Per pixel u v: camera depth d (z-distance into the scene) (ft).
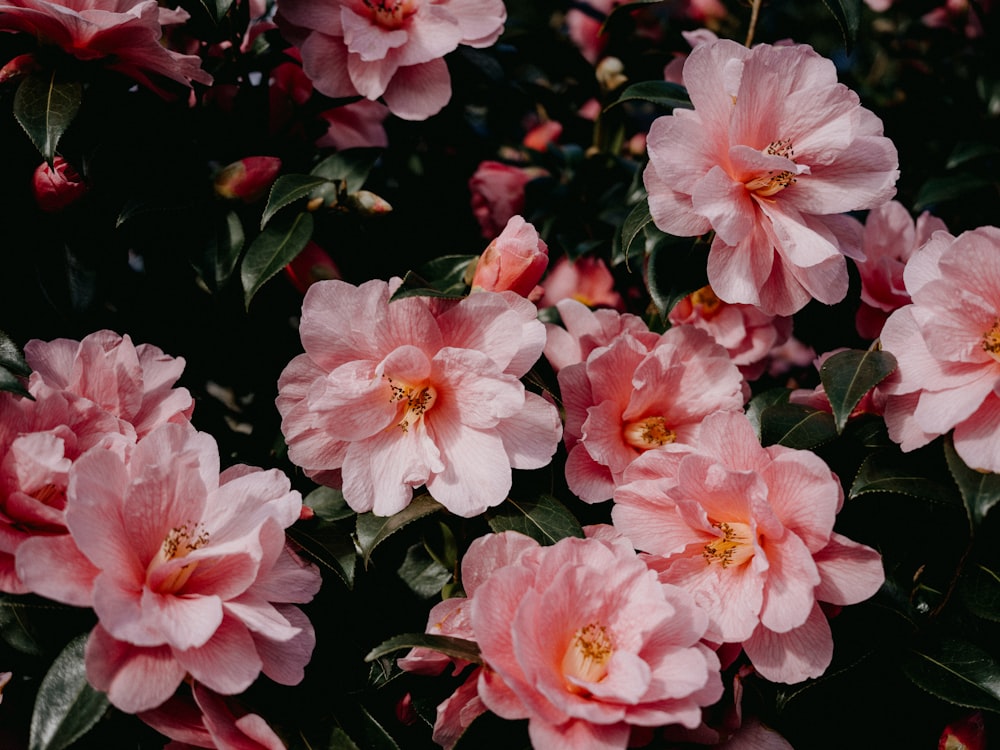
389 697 1.93
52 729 1.69
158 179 2.12
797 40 2.85
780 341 2.23
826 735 1.96
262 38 2.23
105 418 1.81
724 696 1.85
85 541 1.65
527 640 1.69
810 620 1.80
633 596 1.74
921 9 2.95
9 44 2.01
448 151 2.59
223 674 1.68
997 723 1.96
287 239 2.05
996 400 1.76
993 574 1.89
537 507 1.88
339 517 1.97
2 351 1.84
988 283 1.78
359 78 2.11
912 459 1.87
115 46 1.98
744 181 1.88
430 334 1.82
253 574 1.71
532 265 1.87
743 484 1.77
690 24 3.02
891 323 1.86
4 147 2.08
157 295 2.24
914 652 1.87
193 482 1.74
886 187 1.90
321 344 1.83
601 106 2.59
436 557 1.97
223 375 2.30
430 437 1.85
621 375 1.95
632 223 2.00
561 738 1.67
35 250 2.07
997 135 2.61
